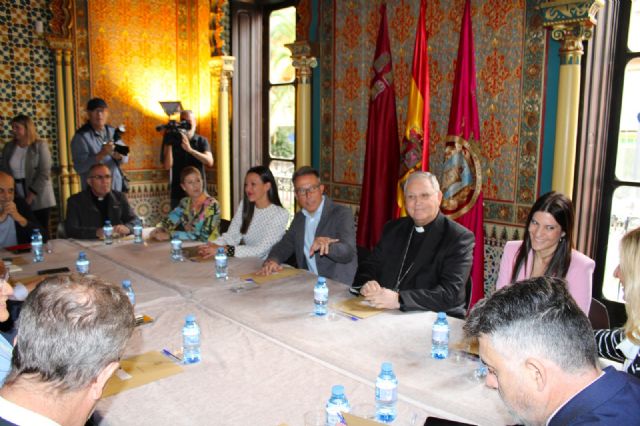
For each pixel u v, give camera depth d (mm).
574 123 3525
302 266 3400
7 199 3824
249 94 5918
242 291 2721
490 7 3855
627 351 1810
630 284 1690
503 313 1019
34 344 1013
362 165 4805
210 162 5848
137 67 6258
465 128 3881
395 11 4410
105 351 1062
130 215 4379
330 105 5004
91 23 5852
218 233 4043
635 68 3525
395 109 4398
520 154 3826
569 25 3420
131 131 6312
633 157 3580
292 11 5555
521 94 3775
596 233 3756
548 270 2508
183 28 6531
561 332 977
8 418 972
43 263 3297
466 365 1853
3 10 5340
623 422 937
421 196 2734
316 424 1478
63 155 5770
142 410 1570
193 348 1961
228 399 1629
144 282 2900
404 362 1877
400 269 2889
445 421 1387
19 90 5508
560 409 982
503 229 3965
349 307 2473
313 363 1876
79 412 1066
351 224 3322
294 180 3322
